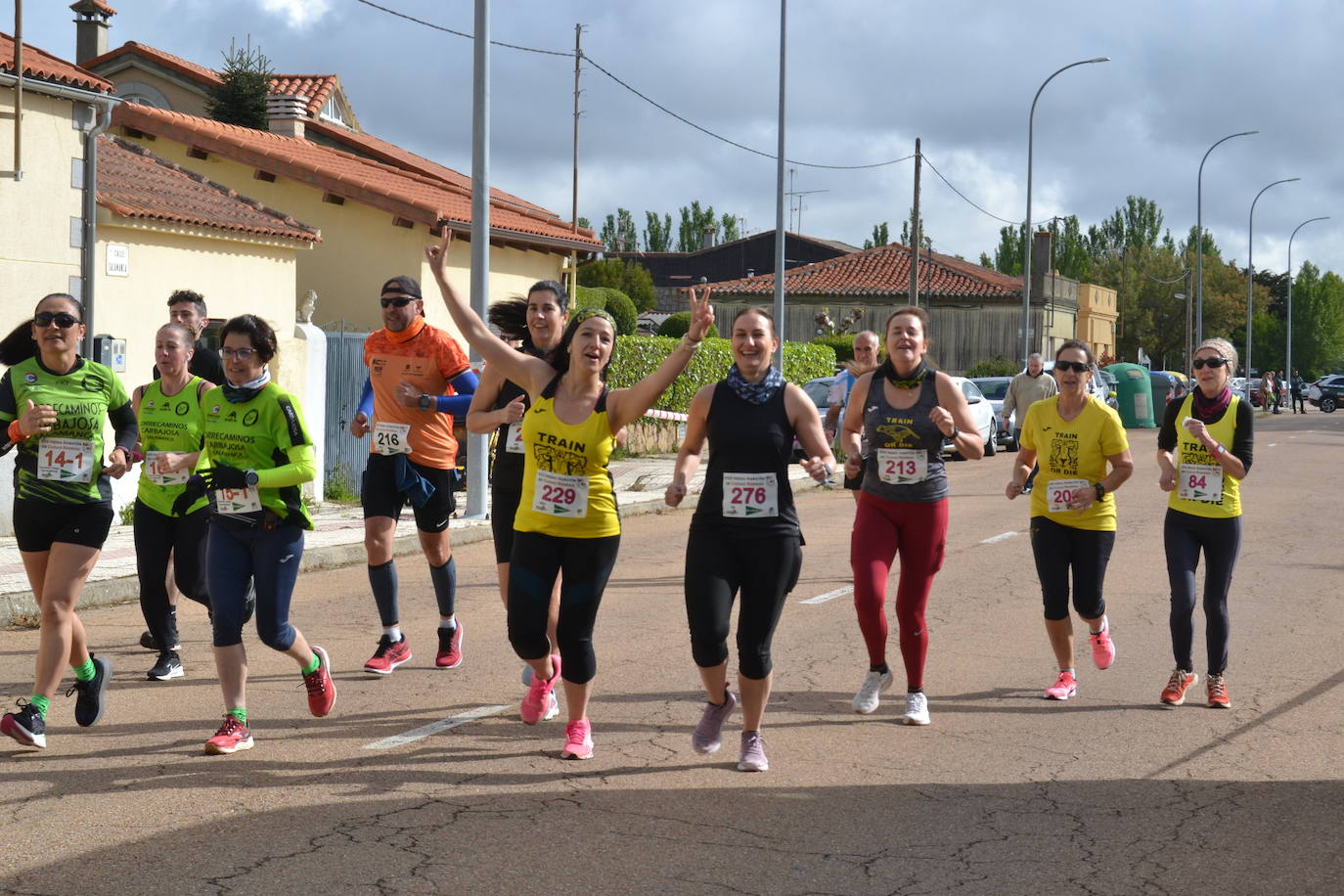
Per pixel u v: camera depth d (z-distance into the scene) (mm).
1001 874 4730
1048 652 8680
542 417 5840
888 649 8789
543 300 6984
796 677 7922
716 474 5852
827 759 6176
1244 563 12805
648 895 4492
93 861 4723
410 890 4496
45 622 6195
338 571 12023
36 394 6234
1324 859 4906
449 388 7789
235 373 6168
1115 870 4785
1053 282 59219
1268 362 113750
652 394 5777
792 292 58125
